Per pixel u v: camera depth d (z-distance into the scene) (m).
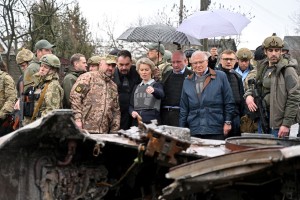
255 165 4.56
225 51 9.58
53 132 5.44
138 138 5.67
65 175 5.77
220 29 9.93
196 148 6.13
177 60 9.32
